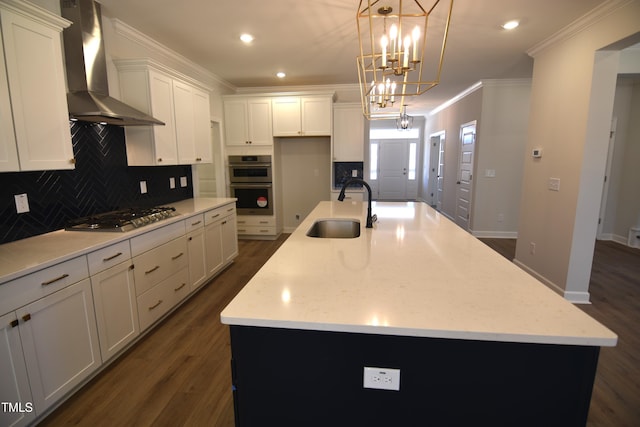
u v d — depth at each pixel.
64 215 2.40
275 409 1.15
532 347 0.99
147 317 2.47
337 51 3.71
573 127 3.01
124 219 2.43
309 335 1.08
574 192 3.00
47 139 1.94
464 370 1.03
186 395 1.90
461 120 6.28
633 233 4.86
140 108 2.94
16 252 1.79
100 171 2.73
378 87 2.64
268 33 3.19
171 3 2.58
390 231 2.23
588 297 3.07
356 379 1.08
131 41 3.13
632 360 2.22
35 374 1.61
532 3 2.57
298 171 5.80
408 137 9.94
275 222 5.35
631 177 4.93
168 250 2.72
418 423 1.08
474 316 1.03
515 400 1.03
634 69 3.74
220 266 3.72
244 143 5.18
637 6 2.37
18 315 1.52
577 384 1.00
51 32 1.94
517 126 5.25
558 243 3.22
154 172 3.44
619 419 1.72
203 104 3.80
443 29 3.08
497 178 5.42
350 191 5.31
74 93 2.47
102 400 1.85
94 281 1.96
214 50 3.68
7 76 1.71
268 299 1.16
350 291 1.22
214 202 3.75
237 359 1.13
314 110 5.04
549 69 3.37
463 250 1.77
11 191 2.03
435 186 8.83
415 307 1.09
